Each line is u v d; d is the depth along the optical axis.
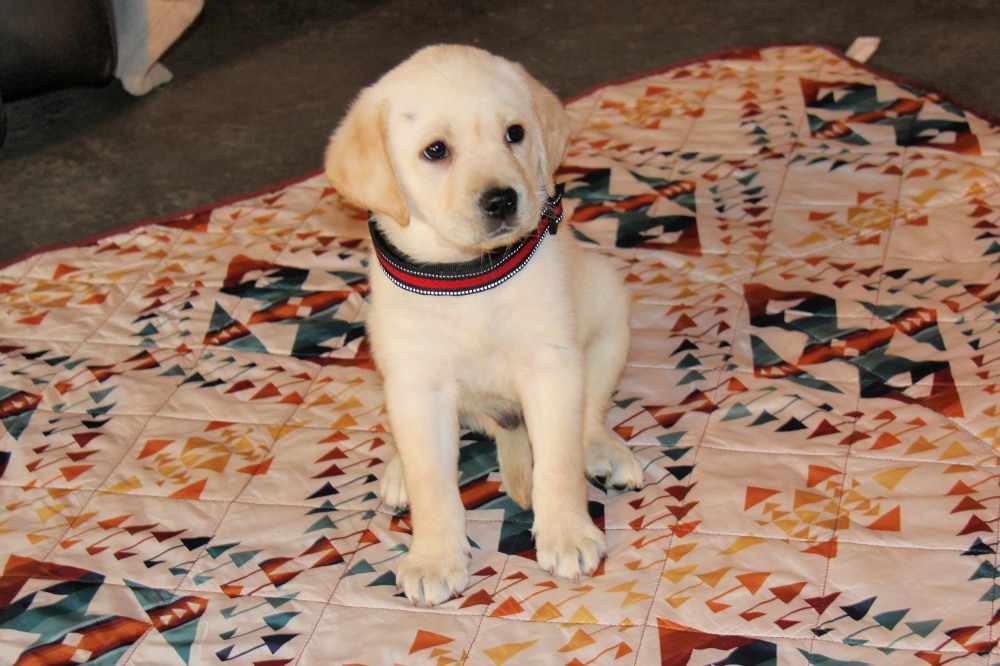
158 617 1.34
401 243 1.37
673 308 1.61
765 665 1.27
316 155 2.13
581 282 1.42
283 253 1.74
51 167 2.14
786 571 1.33
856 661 1.27
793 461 1.42
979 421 1.43
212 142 2.21
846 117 1.87
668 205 1.75
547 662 1.29
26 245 1.91
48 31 2.06
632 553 1.35
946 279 1.59
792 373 1.51
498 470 1.45
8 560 1.39
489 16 2.68
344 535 1.40
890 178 1.75
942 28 2.35
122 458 1.48
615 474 1.41
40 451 1.50
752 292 1.61
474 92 1.32
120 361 1.60
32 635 1.34
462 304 1.35
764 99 1.93
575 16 2.63
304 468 1.46
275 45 2.61
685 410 1.48
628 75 2.33
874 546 1.34
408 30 2.64
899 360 1.50
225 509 1.43
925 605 1.29
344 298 1.66
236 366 1.58
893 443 1.42
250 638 1.32
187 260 1.74
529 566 1.36
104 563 1.39
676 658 1.28
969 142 1.79
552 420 1.36
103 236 1.79
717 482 1.40
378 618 1.33
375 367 1.57
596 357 1.45
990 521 1.34
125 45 2.35
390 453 1.48
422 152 1.33
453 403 1.39
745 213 1.73
